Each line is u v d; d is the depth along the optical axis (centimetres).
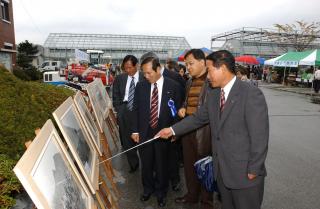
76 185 212
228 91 267
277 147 729
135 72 539
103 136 442
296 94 2125
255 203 271
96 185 263
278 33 4275
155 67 381
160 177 405
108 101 659
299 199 446
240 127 261
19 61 3653
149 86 401
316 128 958
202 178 342
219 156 272
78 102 359
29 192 142
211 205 395
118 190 463
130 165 537
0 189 255
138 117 412
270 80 3284
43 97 483
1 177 261
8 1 1961
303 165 598
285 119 1113
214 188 338
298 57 2270
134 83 538
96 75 2086
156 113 398
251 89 258
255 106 252
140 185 484
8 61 1819
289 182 509
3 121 325
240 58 2530
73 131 268
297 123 1038
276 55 5228
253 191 266
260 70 3541
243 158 261
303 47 3994
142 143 371
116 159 607
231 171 265
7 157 296
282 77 3147
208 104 286
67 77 2266
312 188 486
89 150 298
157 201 421
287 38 4231
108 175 418
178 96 407
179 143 466
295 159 636
